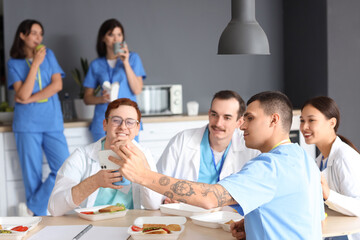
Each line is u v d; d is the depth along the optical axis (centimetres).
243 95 540
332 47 479
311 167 177
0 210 430
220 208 230
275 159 167
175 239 186
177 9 515
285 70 548
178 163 275
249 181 160
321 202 193
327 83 480
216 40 528
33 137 416
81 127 440
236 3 266
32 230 202
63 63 487
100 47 430
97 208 227
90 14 492
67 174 237
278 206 168
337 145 246
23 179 426
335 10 477
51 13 482
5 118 446
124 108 234
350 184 237
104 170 207
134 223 203
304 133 256
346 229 199
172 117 466
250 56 540
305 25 507
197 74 525
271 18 543
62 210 222
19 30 411
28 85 404
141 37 507
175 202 242
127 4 501
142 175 155
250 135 179
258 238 171
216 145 269
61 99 488
